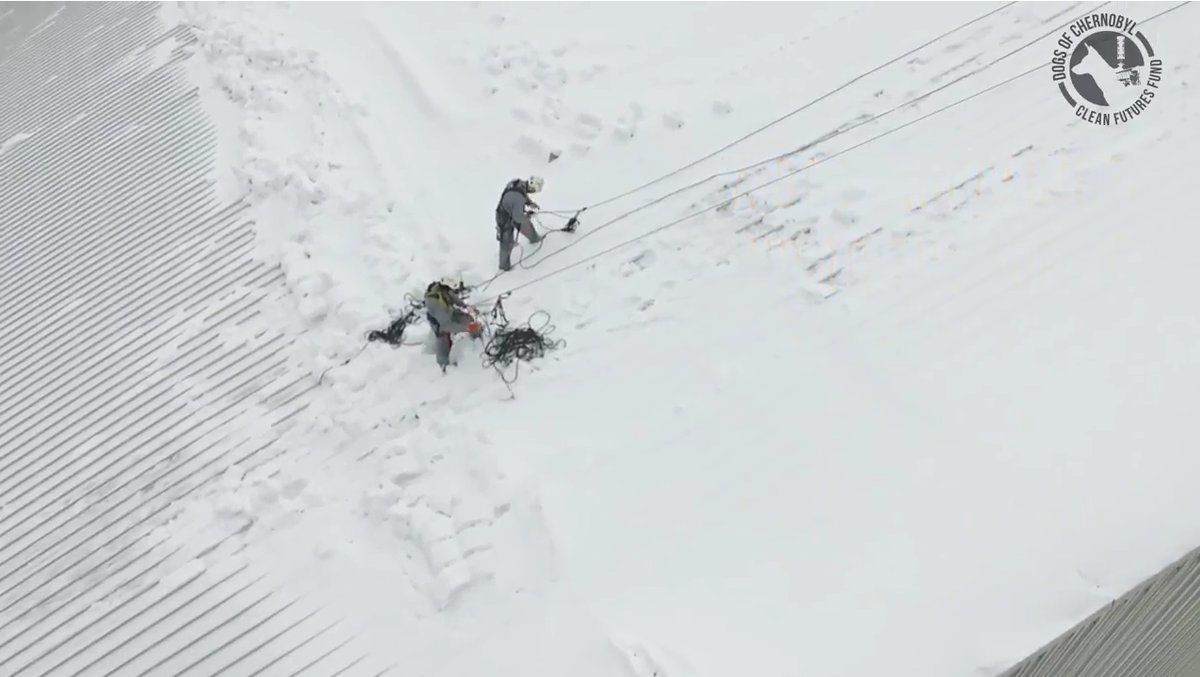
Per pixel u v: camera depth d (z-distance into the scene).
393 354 8.33
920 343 7.43
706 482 6.89
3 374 9.79
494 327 8.33
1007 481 6.40
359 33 13.02
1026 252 7.89
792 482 6.77
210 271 10.11
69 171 12.59
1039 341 7.23
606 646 6.04
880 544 6.29
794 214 8.68
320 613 6.86
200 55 13.72
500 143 10.53
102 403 9.02
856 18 10.66
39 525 8.12
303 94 12.04
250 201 10.73
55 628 7.32
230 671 6.67
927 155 8.94
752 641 5.94
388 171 10.40
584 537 6.67
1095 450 6.43
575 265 8.80
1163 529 5.90
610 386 7.72
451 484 7.31
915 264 8.01
